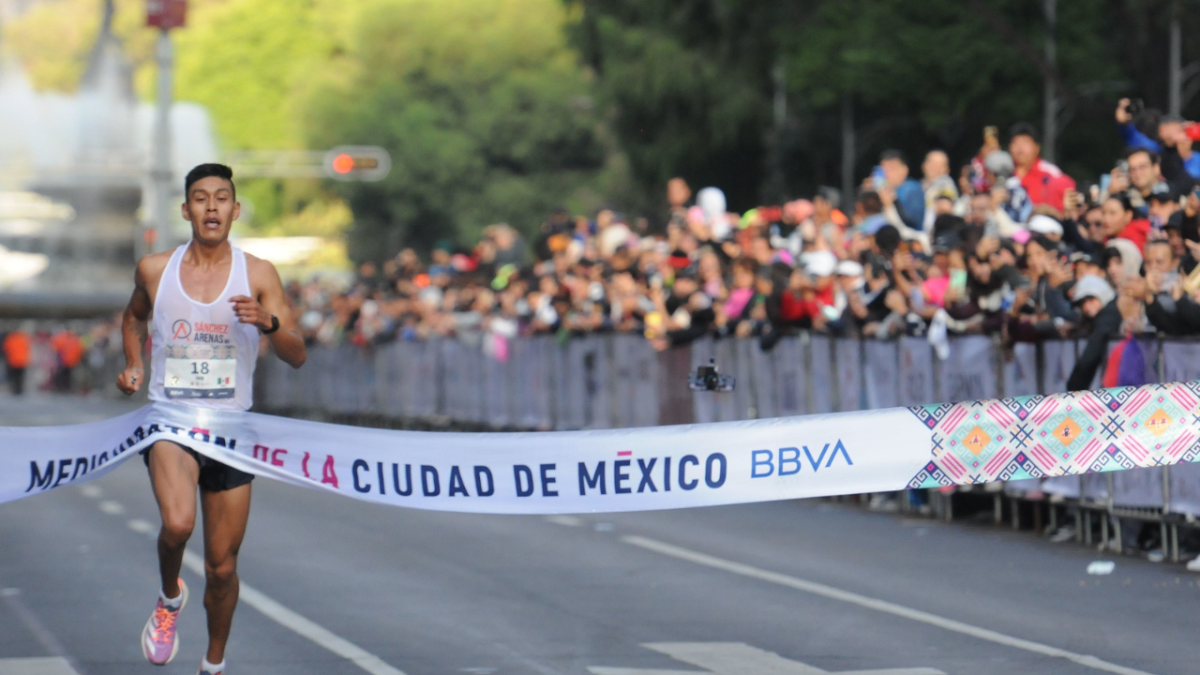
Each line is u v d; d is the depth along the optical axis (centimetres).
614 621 2605
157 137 9450
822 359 4466
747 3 10919
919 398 4072
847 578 3059
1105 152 9238
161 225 9450
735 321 4884
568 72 17975
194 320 1933
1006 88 8581
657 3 11919
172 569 1925
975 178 4397
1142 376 3272
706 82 11731
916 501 4212
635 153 12488
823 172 11181
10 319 17762
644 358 5394
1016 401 1962
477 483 1942
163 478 1884
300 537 3753
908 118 9581
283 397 9900
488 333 6750
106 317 17500
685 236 5469
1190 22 8038
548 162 18000
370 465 1945
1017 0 8369
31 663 2289
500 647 2389
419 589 2950
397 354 7838
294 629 2545
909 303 4125
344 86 18900
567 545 3588
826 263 4575
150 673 2228
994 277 3775
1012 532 3772
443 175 17862
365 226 18800
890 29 8594
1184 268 3306
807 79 8938
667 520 4091
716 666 2239
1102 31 9088
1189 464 3138
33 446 1967
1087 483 3494
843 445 1928
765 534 3775
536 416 6334
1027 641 2403
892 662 2256
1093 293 3378
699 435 1922
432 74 18412
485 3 18575
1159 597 2803
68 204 17238
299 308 9912
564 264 6228
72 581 3086
